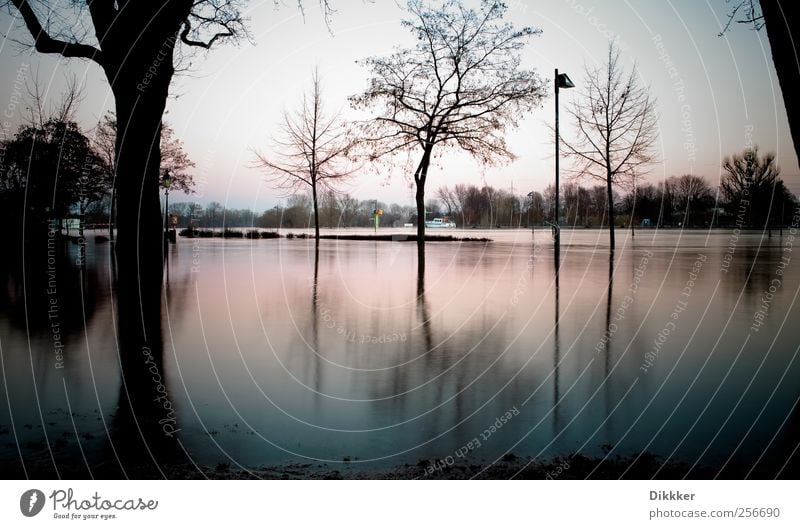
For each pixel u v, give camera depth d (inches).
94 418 213.8
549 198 1898.4
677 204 1846.7
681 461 177.2
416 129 984.9
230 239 1739.7
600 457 181.0
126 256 325.4
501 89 951.6
